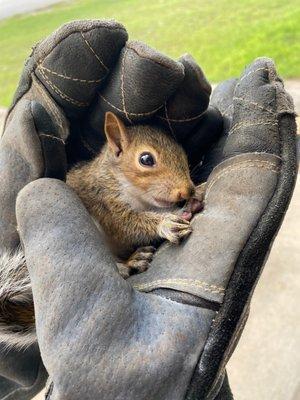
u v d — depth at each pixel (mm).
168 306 134
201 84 166
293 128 155
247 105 159
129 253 191
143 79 158
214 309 135
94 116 179
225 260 139
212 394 151
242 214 144
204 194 165
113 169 186
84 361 127
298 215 446
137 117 172
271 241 145
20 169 159
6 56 929
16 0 1360
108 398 126
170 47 751
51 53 163
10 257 166
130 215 185
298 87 564
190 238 150
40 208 143
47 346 131
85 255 136
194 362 128
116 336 129
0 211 163
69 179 198
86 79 165
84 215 144
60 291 133
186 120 175
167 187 174
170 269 147
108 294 132
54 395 131
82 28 157
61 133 173
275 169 150
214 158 183
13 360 194
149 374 125
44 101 170
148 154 177
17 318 167
